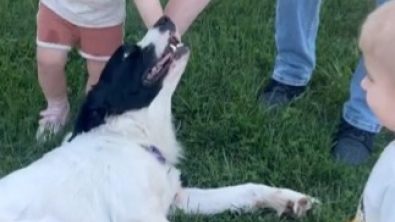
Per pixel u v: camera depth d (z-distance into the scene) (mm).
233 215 2404
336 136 2676
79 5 2518
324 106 2814
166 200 2340
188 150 2613
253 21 3201
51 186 2184
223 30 3150
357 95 2627
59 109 2707
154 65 2303
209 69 2908
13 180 2199
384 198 1706
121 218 2221
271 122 2682
